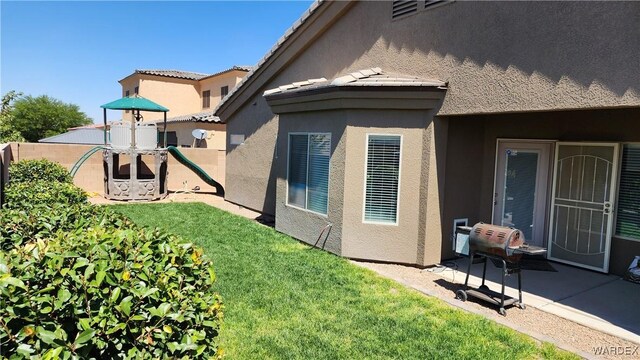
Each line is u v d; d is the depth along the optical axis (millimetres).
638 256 7699
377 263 8711
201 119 23438
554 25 6062
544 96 6211
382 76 8719
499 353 4883
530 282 7684
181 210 14289
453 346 5023
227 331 5242
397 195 8516
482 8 7148
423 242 8328
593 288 7371
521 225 9391
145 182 16906
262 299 6301
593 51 5605
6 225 4453
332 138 9094
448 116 8234
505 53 6773
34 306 2543
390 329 5434
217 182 19453
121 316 2771
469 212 9281
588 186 8445
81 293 2711
